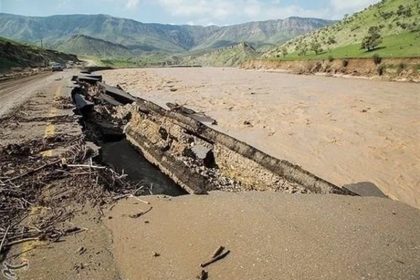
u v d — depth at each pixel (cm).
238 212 794
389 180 1377
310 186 1280
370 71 5359
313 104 3033
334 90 3997
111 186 991
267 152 1723
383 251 653
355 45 7319
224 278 569
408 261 624
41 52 10762
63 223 750
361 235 710
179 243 671
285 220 759
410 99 3130
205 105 3075
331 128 2164
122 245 672
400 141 1848
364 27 8775
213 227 723
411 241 698
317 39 10600
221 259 616
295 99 3353
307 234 702
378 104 2922
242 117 2533
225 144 1778
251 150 1606
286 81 5403
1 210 789
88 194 885
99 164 1162
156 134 2241
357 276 573
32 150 1200
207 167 1803
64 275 584
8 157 1108
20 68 6900
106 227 738
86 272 593
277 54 11231
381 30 7719
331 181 1374
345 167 1523
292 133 2066
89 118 2622
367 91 3800
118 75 7150
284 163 1423
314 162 1588
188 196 909
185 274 581
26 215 779
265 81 5491
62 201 849
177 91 4159
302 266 595
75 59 13662
